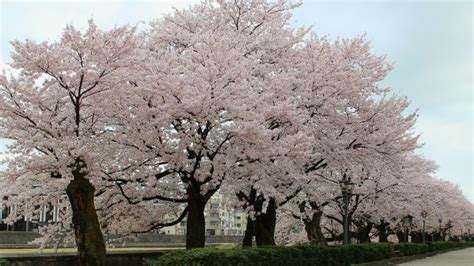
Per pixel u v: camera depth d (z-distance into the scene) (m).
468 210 57.75
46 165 10.84
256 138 12.45
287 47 17.22
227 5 17.44
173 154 12.84
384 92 17.55
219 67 12.70
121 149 12.95
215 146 13.16
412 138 18.09
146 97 12.59
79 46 10.76
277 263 13.64
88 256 10.62
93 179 11.97
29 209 14.08
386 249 24.97
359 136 16.56
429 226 45.97
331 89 16.09
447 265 25.78
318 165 17.20
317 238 22.14
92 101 12.00
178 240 37.94
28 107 11.10
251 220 16.94
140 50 12.26
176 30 16.16
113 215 14.96
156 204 16.03
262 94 13.95
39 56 10.30
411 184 28.73
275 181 14.73
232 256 11.23
